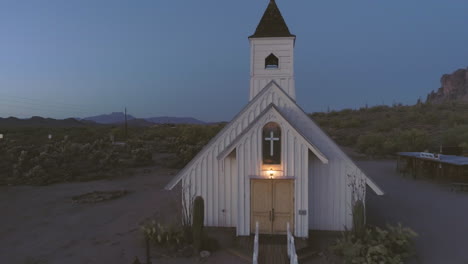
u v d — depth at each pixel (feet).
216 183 40.29
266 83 45.50
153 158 115.85
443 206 52.95
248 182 36.94
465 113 184.34
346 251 30.99
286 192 36.81
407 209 51.24
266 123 36.70
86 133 186.50
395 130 158.81
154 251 33.94
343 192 38.73
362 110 257.34
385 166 102.01
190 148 106.83
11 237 38.93
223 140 40.32
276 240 35.29
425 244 36.06
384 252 29.50
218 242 35.99
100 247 35.32
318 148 39.09
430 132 150.30
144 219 45.80
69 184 74.38
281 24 46.01
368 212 49.55
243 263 30.96
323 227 39.06
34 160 84.12
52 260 32.04
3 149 100.22
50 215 48.60
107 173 86.22
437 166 79.92
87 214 48.96
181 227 36.40
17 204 55.47
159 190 67.21
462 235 38.86
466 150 95.45
